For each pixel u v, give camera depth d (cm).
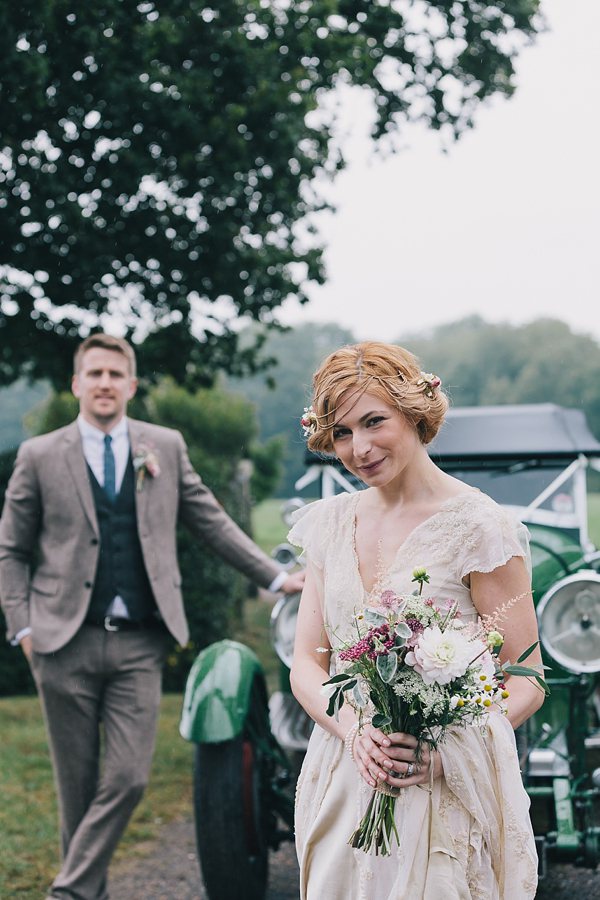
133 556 353
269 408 6106
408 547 209
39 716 663
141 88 595
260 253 740
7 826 450
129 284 725
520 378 6128
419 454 216
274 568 377
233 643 373
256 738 359
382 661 185
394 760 194
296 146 691
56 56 596
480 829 199
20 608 352
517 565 206
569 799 325
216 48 641
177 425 1592
